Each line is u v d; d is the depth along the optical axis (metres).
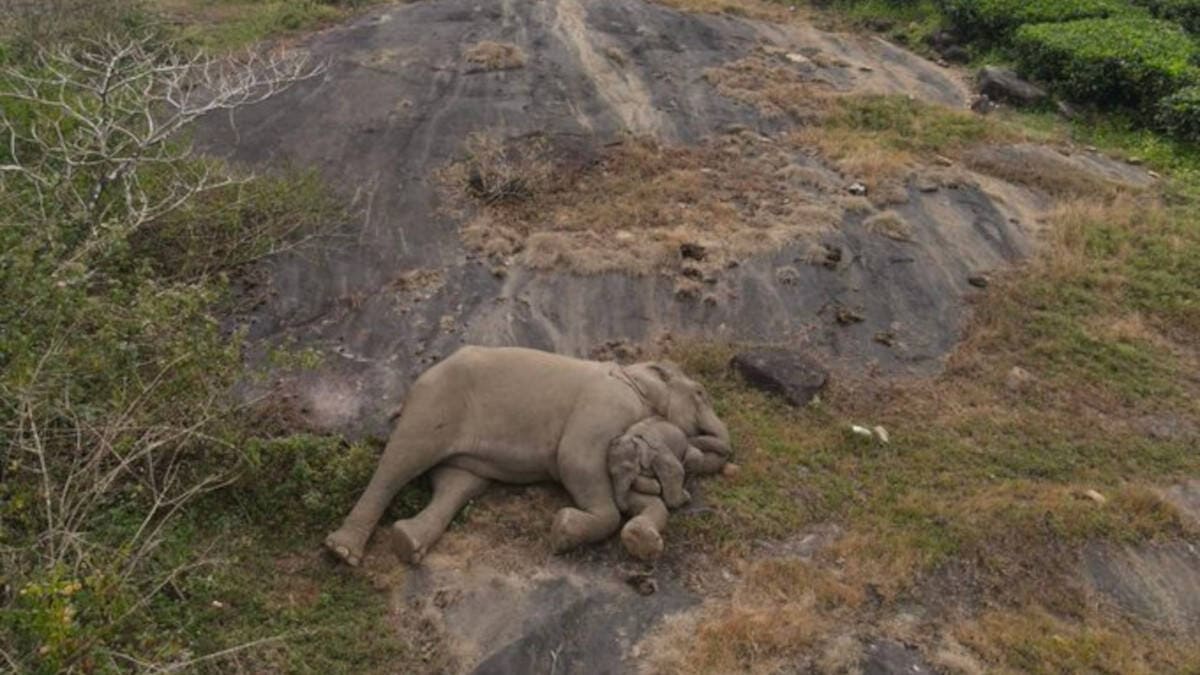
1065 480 6.73
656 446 6.09
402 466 5.98
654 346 7.91
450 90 12.05
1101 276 8.93
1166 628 5.64
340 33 14.06
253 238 8.54
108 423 5.32
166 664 4.53
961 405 7.43
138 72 8.59
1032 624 5.50
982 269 9.15
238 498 5.95
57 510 5.03
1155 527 6.27
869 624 5.43
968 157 11.25
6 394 5.02
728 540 5.95
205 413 5.68
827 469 6.67
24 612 4.07
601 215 9.48
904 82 13.67
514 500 6.23
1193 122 11.74
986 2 15.01
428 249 9.05
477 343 7.86
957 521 6.16
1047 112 13.02
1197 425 7.31
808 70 13.66
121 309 5.85
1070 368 7.84
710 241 9.07
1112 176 11.13
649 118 11.74
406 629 5.33
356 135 11.00
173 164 8.32
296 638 5.16
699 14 15.47
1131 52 12.78
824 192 10.13
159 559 5.28
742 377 7.51
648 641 5.25
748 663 5.09
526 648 5.18
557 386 6.27
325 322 8.12
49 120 7.59
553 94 12.09
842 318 8.30
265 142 10.85
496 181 9.80
